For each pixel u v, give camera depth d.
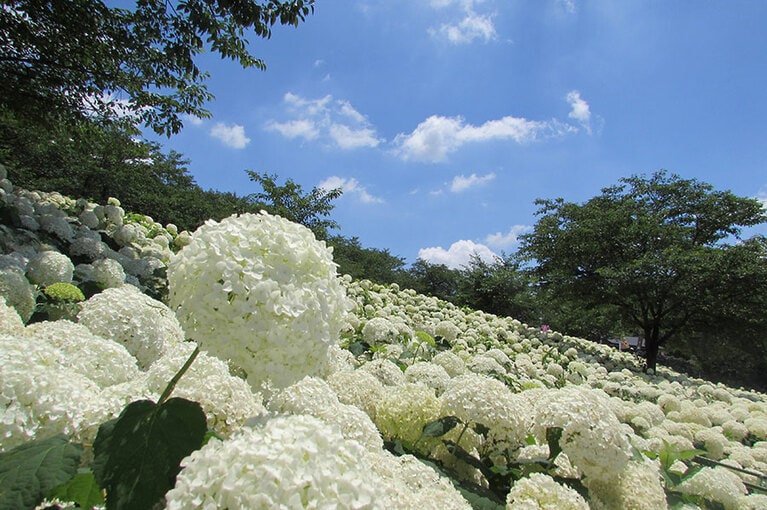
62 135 11.28
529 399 2.88
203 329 1.20
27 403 1.21
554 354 9.94
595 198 21.73
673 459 3.10
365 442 1.79
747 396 10.16
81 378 1.48
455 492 1.70
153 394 1.53
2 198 5.41
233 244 1.27
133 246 6.30
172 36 9.37
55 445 1.05
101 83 9.67
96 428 1.29
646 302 17.28
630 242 17.53
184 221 23.36
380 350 4.74
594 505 2.12
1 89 8.69
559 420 2.21
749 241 16.28
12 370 1.22
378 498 1.04
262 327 1.18
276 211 18.53
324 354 1.33
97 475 1.00
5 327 1.85
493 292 27.03
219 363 1.71
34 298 3.00
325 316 1.30
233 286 1.18
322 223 19.55
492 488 2.35
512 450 2.35
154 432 1.06
